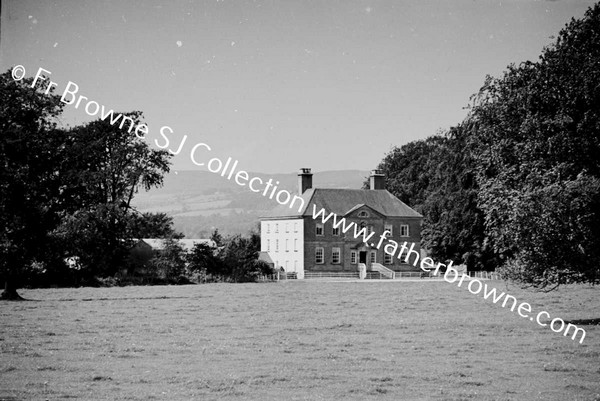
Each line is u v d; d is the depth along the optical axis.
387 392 18.41
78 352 24.00
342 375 20.47
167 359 22.84
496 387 19.30
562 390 19.11
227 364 22.02
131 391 18.14
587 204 28.72
